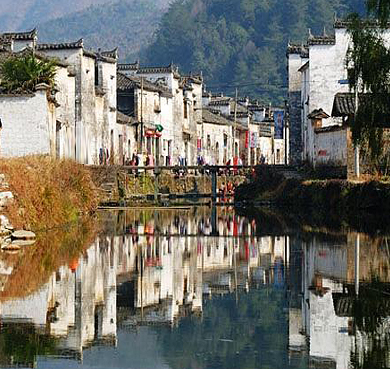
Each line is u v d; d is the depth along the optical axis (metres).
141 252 45.91
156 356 23.28
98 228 59.69
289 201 84.62
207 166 93.75
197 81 135.62
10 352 23.69
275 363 22.38
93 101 93.38
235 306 30.22
